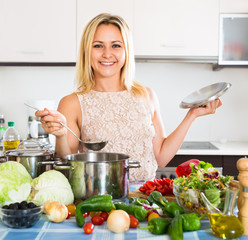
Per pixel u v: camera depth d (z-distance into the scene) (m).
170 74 3.15
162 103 3.16
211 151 2.60
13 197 1.05
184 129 1.71
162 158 1.78
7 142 2.08
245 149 2.66
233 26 2.77
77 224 0.99
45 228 0.97
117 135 1.70
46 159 1.26
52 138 2.76
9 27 2.79
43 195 1.07
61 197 1.09
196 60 2.82
